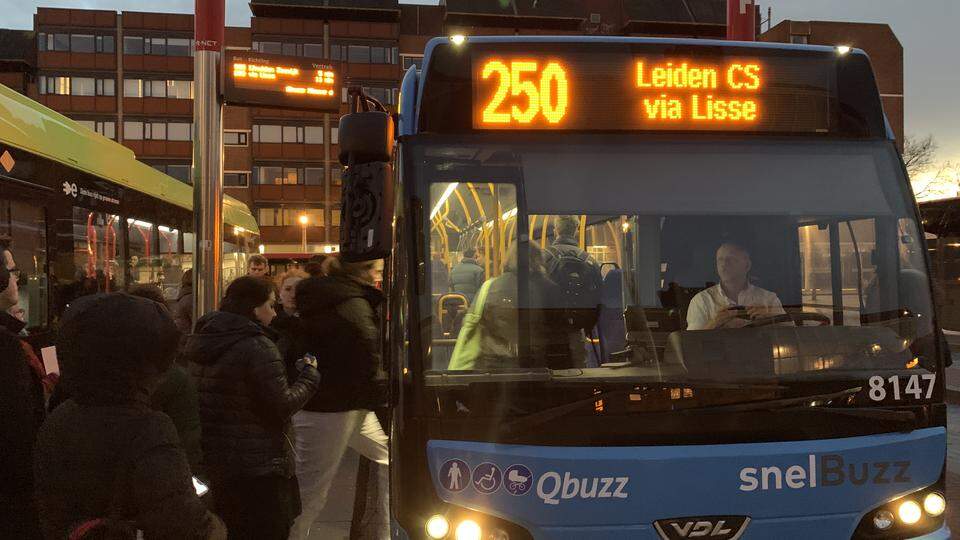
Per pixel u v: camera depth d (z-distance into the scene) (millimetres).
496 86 3230
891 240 3256
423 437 2848
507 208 3146
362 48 64000
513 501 2787
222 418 3668
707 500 2809
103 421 2008
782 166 3305
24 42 65625
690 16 68000
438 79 3215
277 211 63281
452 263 3031
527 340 2998
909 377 3012
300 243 63250
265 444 3691
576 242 3139
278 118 63188
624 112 3283
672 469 2795
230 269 16453
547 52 3277
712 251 3258
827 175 3316
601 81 3279
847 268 3252
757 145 3314
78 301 2104
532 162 3195
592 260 3133
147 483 1969
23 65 64312
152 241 9367
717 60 3344
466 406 2855
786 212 3270
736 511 2818
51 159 6336
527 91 3248
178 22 62281
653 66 3311
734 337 3016
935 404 3031
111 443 1988
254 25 62719
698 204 3236
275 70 8203
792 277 3279
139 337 2049
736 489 2818
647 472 2787
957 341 15477
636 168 3246
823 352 3012
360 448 4895
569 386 2857
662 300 3148
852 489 2887
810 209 3281
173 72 62188
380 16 65188
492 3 66188
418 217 3066
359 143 3053
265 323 3955
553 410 2840
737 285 3211
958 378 11125
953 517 5586
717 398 2895
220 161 8094
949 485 6418
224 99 8039
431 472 2820
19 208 5730
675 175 3254
